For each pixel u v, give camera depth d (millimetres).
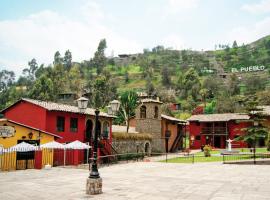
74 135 35812
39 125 32656
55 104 36656
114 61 192250
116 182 16984
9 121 27625
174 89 136125
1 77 165625
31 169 26188
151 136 50656
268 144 38844
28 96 103625
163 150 54938
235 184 15938
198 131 63844
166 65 172125
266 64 177375
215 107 93250
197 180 17641
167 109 92188
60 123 34312
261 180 17391
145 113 52656
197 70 165000
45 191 14281
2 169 25531
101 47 174375
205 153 40688
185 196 12703
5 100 116062
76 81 118000
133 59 197875
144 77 157250
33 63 177375
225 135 60375
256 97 36531
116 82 142500
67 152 33469
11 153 26766
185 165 28172
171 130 59344
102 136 39031
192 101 108438
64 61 174500
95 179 13359
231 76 143625
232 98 99188
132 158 44188
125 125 59594
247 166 26328
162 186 15422
